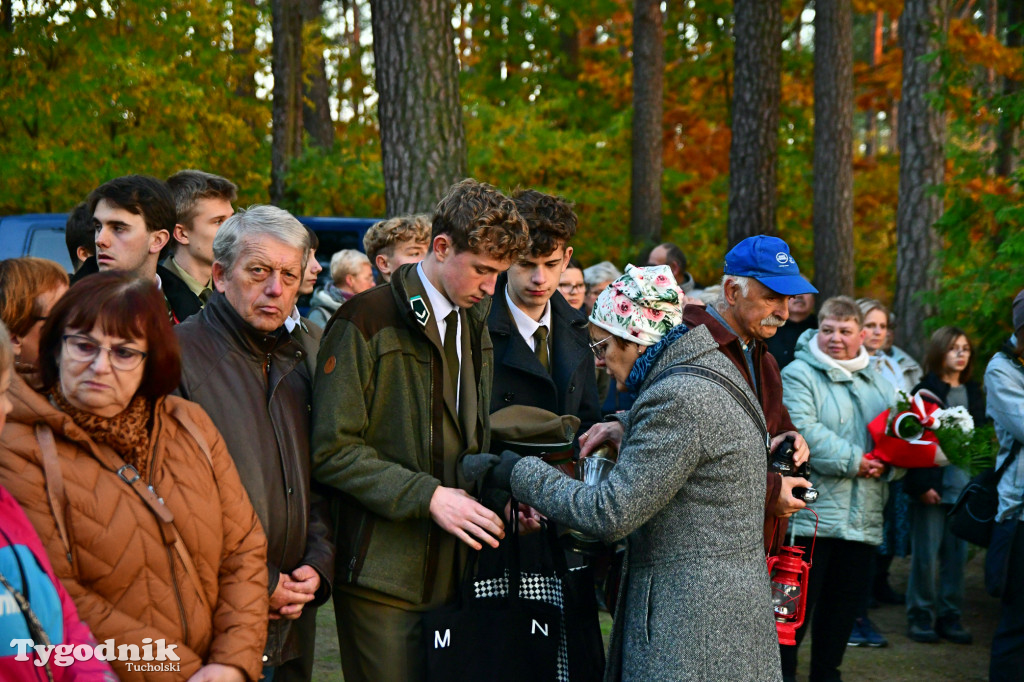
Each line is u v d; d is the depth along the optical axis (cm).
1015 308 402
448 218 259
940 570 527
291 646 258
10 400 194
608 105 1680
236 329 249
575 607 274
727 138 1630
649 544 247
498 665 263
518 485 255
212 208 340
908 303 923
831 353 448
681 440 234
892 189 1575
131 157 955
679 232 1417
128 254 307
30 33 874
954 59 709
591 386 347
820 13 1151
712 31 1496
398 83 630
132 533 197
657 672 237
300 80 1184
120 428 199
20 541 175
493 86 1642
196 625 207
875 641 511
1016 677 383
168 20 1015
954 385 562
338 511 274
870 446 440
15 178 871
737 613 238
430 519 266
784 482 295
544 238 317
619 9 1716
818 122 1159
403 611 267
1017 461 393
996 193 669
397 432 266
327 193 1133
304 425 262
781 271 308
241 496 224
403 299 266
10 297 235
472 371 279
